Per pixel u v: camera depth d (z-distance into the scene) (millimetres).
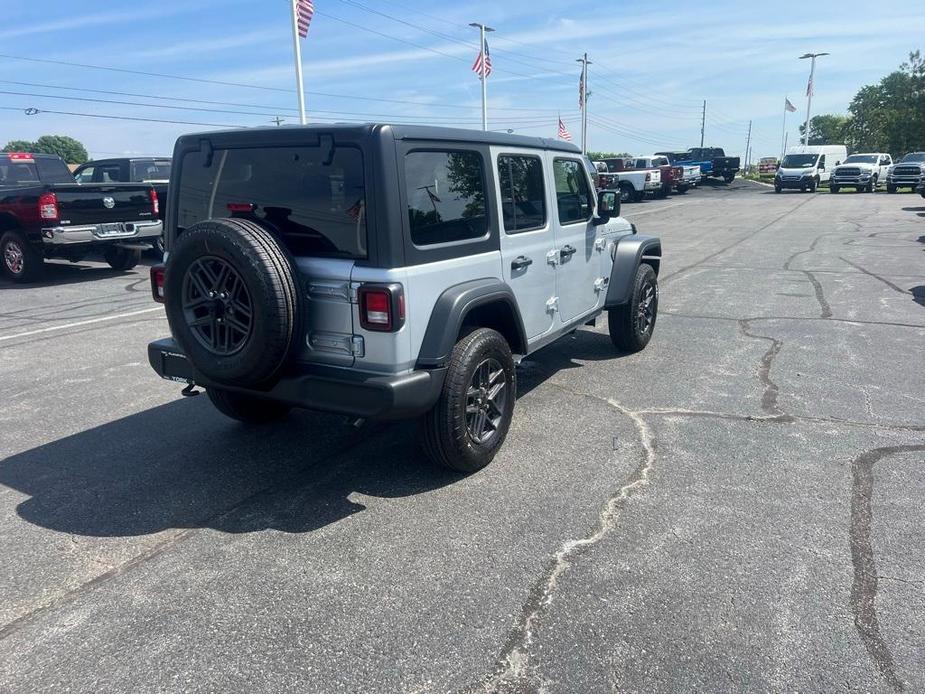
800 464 4348
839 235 16781
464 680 2604
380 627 2900
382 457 4590
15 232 11648
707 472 4262
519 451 4621
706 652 2725
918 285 10141
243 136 3961
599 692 2535
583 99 43562
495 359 4254
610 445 4688
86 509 3957
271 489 4168
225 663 2705
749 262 12828
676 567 3279
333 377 3734
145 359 7047
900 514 3730
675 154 47062
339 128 3627
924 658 2672
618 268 6453
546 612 2977
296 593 3141
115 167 15070
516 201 4746
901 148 59156
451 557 3402
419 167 3797
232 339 3758
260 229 3650
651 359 6684
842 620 2895
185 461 4586
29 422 5332
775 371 6223
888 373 6098
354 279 3646
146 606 3066
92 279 12438
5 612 3043
